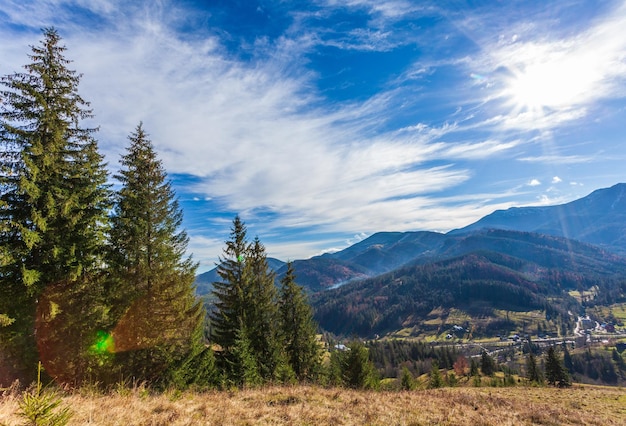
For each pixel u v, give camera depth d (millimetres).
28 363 14492
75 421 6711
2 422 5801
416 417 10727
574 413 15180
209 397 11641
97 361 16703
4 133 14266
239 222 29453
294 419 9156
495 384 71625
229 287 28547
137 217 19250
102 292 18438
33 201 14391
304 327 33375
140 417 7832
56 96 15938
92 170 17344
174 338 19797
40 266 15117
